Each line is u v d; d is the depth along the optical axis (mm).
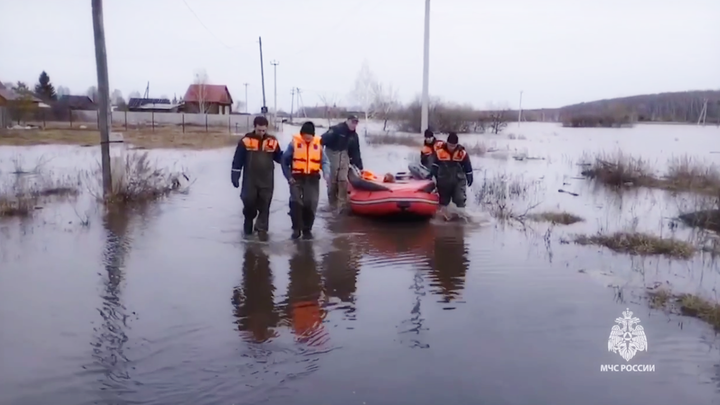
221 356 5141
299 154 9359
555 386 4734
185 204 12547
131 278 7242
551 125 93125
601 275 7727
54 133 37781
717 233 10570
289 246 8992
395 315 6184
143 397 4445
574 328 5910
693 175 18125
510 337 5656
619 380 4859
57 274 7320
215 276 7398
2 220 10344
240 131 51062
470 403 4445
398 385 4680
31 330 5617
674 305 6594
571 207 13375
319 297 6707
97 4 12195
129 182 12820
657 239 9383
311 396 4488
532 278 7547
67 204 12086
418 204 10891
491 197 14430
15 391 4516
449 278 7508
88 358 5062
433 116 48781
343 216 11664
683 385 4812
